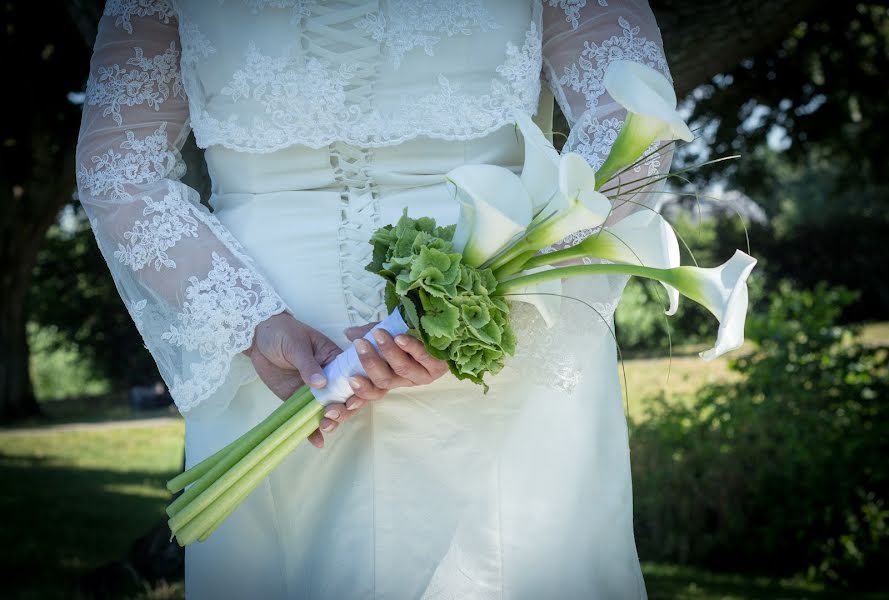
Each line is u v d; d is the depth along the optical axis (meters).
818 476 5.05
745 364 5.69
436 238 1.41
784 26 3.95
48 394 21.27
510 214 1.32
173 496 4.59
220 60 1.55
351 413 1.48
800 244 17.92
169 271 1.54
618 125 1.57
